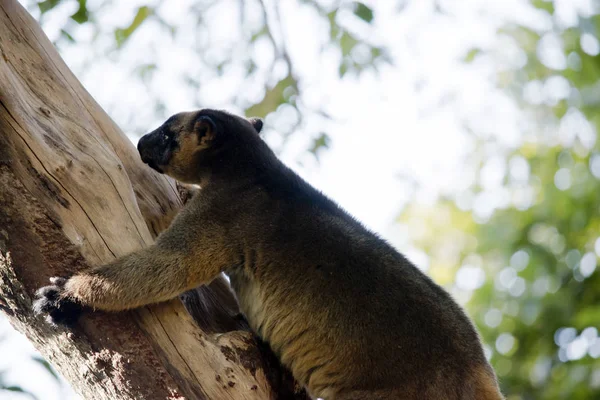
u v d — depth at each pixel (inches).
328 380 398.3
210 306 436.8
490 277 870.4
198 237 411.5
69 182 371.6
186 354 371.6
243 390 377.1
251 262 418.3
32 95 392.2
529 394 818.8
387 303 397.1
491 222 907.4
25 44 410.3
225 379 373.4
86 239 369.1
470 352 393.7
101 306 362.3
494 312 850.8
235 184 440.5
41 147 368.2
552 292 843.4
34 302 357.4
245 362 391.2
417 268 420.5
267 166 451.8
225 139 461.4
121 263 373.7
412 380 382.0
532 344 840.9
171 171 469.4
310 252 413.4
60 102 401.7
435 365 383.6
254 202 430.9
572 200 874.8
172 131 468.8
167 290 383.9
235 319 441.7
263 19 721.0
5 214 352.5
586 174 883.4
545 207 879.7
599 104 897.5
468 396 382.0
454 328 396.8
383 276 405.4
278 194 436.5
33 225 355.9
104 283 363.3
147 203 450.6
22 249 354.3
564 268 857.5
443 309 401.7
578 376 767.7
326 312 400.8
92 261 367.2
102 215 378.6
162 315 378.3
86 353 362.0
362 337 392.8
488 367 398.9
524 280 852.0
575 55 896.3
